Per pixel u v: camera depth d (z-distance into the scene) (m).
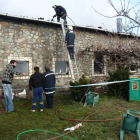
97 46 8.95
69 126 4.28
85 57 9.08
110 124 4.38
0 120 4.60
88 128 4.12
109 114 5.27
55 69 8.45
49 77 5.78
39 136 3.62
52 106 6.05
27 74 7.58
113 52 5.88
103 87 9.34
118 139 3.57
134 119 3.54
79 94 6.62
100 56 9.58
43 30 7.85
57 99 7.32
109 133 3.86
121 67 7.86
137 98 7.14
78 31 8.87
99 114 5.27
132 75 7.23
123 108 6.04
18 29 7.27
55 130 4.01
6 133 3.77
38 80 5.45
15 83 7.23
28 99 7.20
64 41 7.67
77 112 5.47
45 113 5.30
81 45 8.95
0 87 6.64
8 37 7.06
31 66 7.54
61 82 8.28
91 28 8.75
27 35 7.46
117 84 7.51
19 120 4.64
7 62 7.03
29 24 7.51
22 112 5.35
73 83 6.77
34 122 4.52
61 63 8.64
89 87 6.83
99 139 3.54
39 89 5.43
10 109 5.34
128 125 3.60
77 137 3.63
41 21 7.39
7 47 7.04
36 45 7.67
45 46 7.89
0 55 6.91
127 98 7.53
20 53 7.30
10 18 7.04
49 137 3.61
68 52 7.40
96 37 9.41
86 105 6.35
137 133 3.49
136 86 7.15
